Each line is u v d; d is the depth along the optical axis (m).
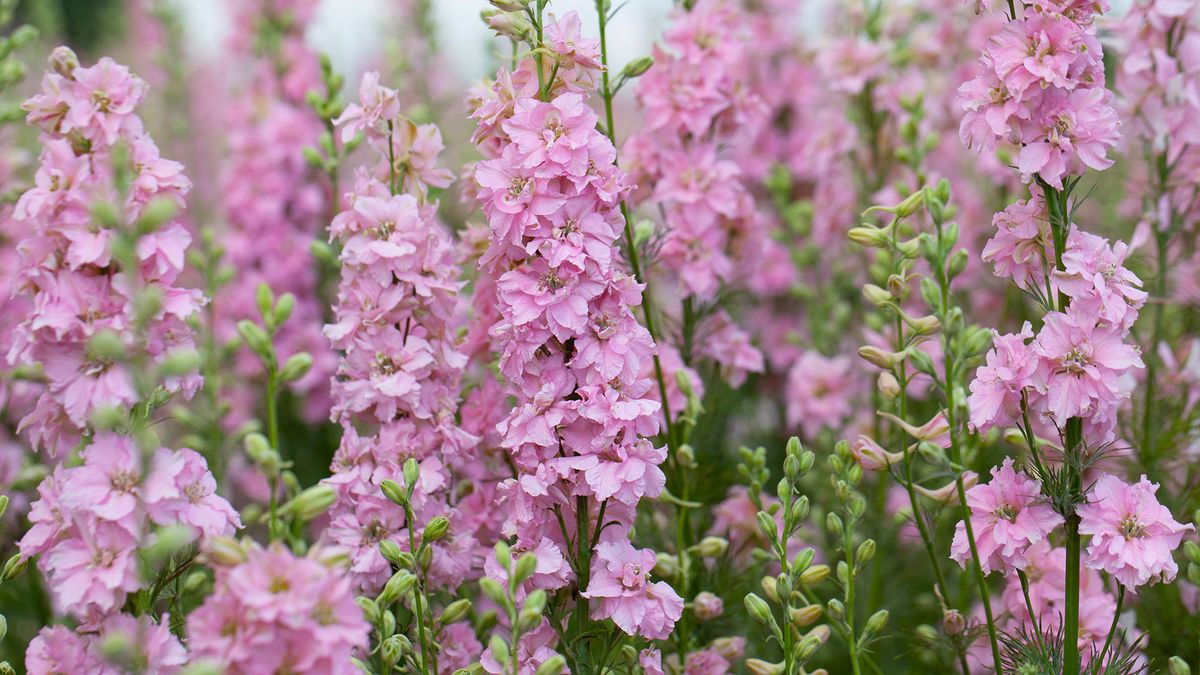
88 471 1.06
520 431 1.12
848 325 1.55
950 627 1.19
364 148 1.92
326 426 1.56
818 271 1.54
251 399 1.56
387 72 1.84
